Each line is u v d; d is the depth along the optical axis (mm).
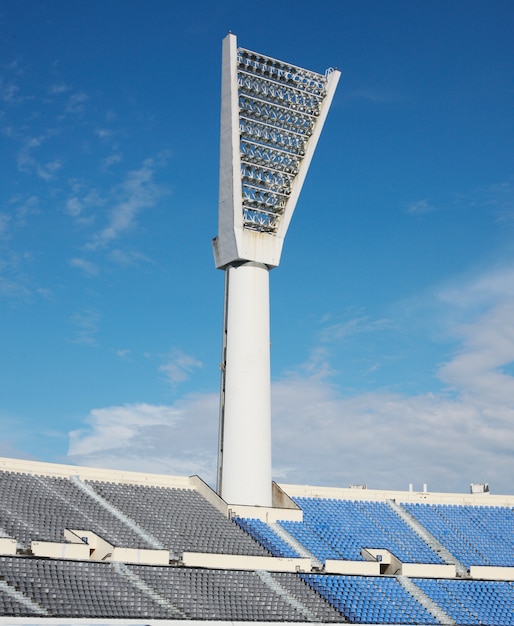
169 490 76188
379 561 74000
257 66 79062
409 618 66375
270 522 75375
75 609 53906
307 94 80938
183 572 62812
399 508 86062
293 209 79688
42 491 67625
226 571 65000
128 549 61531
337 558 73125
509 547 83375
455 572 75938
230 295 78750
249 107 78875
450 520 86062
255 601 62312
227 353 77938
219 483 76625
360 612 65188
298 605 63594
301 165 80375
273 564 67812
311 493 84000
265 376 77375
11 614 51250
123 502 71062
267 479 76062
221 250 79062
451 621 67812
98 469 73625
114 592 57281
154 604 57594
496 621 69375
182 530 69312
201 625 56438
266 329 78375
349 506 83812
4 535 58938
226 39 78188
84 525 64562
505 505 90500
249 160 78938
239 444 75750
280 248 79188
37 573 56125
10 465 68750
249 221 78625
